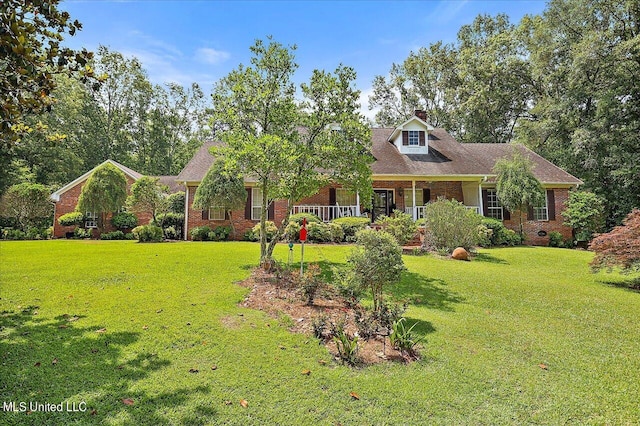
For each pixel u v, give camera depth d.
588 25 21.92
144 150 36.84
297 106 9.12
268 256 8.69
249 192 17.34
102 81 4.07
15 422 2.86
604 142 20.08
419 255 12.16
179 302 6.08
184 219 17.67
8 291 6.54
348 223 14.93
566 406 3.42
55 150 24.95
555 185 17.92
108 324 5.00
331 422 3.06
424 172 17.23
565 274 9.89
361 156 8.84
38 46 3.62
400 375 3.95
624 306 6.87
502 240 15.69
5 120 3.67
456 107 31.05
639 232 8.56
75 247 12.81
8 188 19.56
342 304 6.40
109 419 2.95
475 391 3.66
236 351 4.36
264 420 3.05
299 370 3.96
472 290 7.78
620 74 19.33
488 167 18.77
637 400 3.54
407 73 33.19
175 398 3.30
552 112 22.58
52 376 3.57
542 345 4.93
